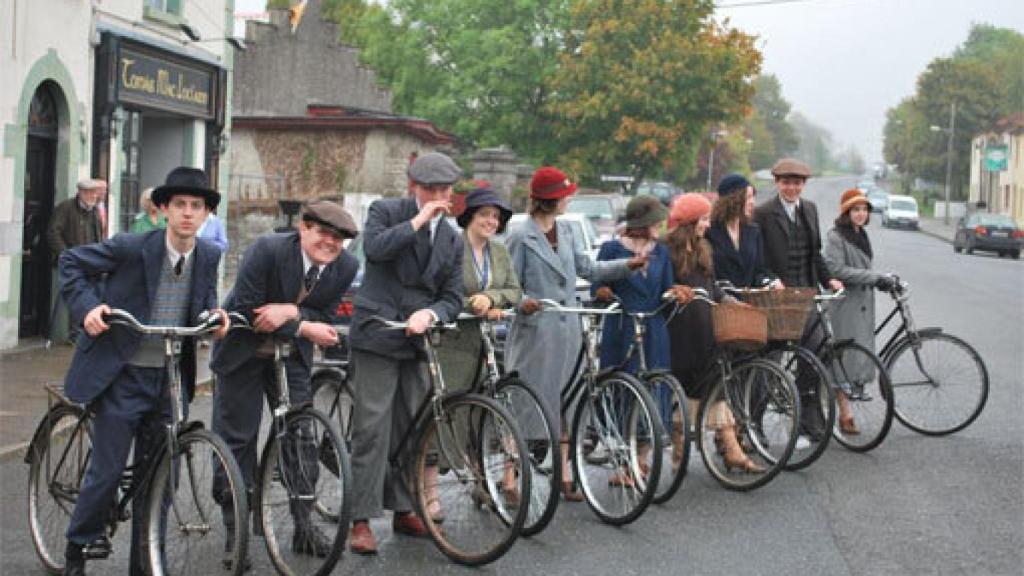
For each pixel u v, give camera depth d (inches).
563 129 1862.7
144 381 222.8
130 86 626.5
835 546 265.0
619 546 265.3
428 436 259.9
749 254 351.3
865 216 387.5
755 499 307.4
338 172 1190.3
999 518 288.2
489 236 282.2
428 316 252.8
